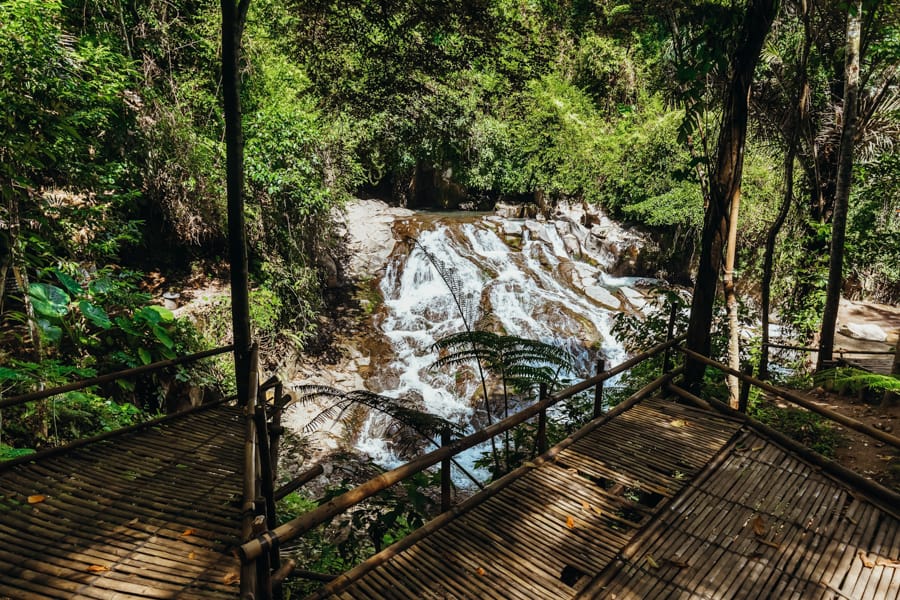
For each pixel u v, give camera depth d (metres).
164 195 8.41
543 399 3.49
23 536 2.41
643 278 14.09
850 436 5.09
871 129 8.66
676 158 13.77
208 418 3.78
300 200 9.27
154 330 4.80
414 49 6.19
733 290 4.51
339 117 9.09
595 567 2.53
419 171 16.86
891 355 8.45
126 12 7.82
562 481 3.21
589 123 15.36
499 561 2.56
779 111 8.22
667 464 3.38
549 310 11.52
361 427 8.52
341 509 2.24
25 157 4.05
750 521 2.87
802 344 8.76
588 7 7.22
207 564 2.27
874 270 12.98
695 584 2.44
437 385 9.59
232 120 3.79
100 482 2.89
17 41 4.18
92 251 6.08
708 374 5.62
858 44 6.29
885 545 2.67
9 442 4.43
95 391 5.58
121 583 2.14
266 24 8.92
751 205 11.48
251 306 8.53
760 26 3.89
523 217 16.58
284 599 3.14
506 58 6.44
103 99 5.34
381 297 11.84
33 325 4.54
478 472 7.68
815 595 2.37
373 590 2.35
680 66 4.41
